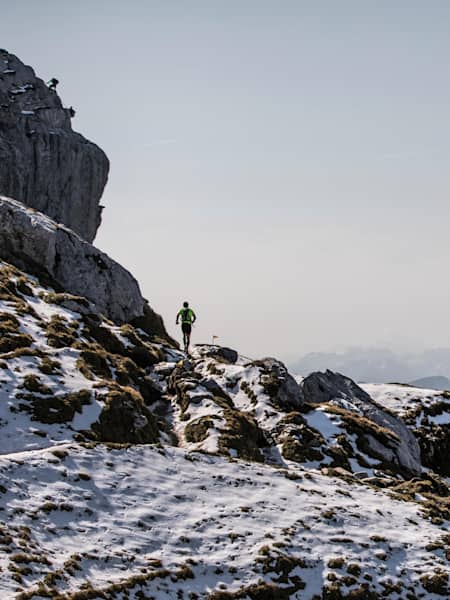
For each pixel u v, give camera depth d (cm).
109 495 3616
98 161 9475
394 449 5506
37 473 3606
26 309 5550
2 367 4544
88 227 9425
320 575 3447
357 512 3959
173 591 3177
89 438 4225
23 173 8519
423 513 4103
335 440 5347
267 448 5094
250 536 3569
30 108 9162
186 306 6488
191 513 3656
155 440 4666
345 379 6750
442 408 7538
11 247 6550
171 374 5753
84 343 5478
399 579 3528
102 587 3059
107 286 6869
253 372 5812
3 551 3056
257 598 3256
